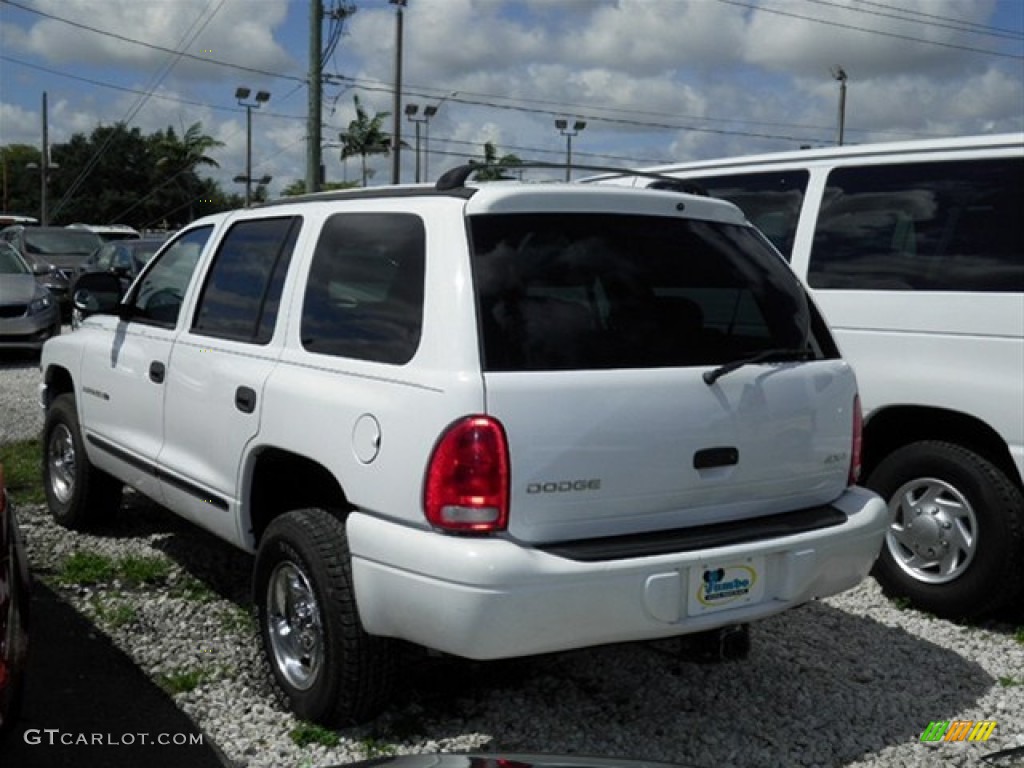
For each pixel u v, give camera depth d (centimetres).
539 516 342
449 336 349
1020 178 509
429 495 341
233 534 449
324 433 382
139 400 530
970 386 507
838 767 383
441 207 373
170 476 498
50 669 447
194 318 498
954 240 523
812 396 402
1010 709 433
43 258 2081
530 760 258
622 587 344
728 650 384
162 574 557
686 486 367
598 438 349
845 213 565
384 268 388
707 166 634
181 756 380
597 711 420
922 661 476
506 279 358
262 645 419
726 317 397
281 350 423
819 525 391
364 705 384
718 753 390
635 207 391
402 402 353
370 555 357
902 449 540
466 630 332
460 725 405
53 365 642
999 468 520
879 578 551
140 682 439
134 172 6544
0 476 365
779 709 426
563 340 357
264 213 476
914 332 527
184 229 548
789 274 430
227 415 444
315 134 2005
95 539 622
